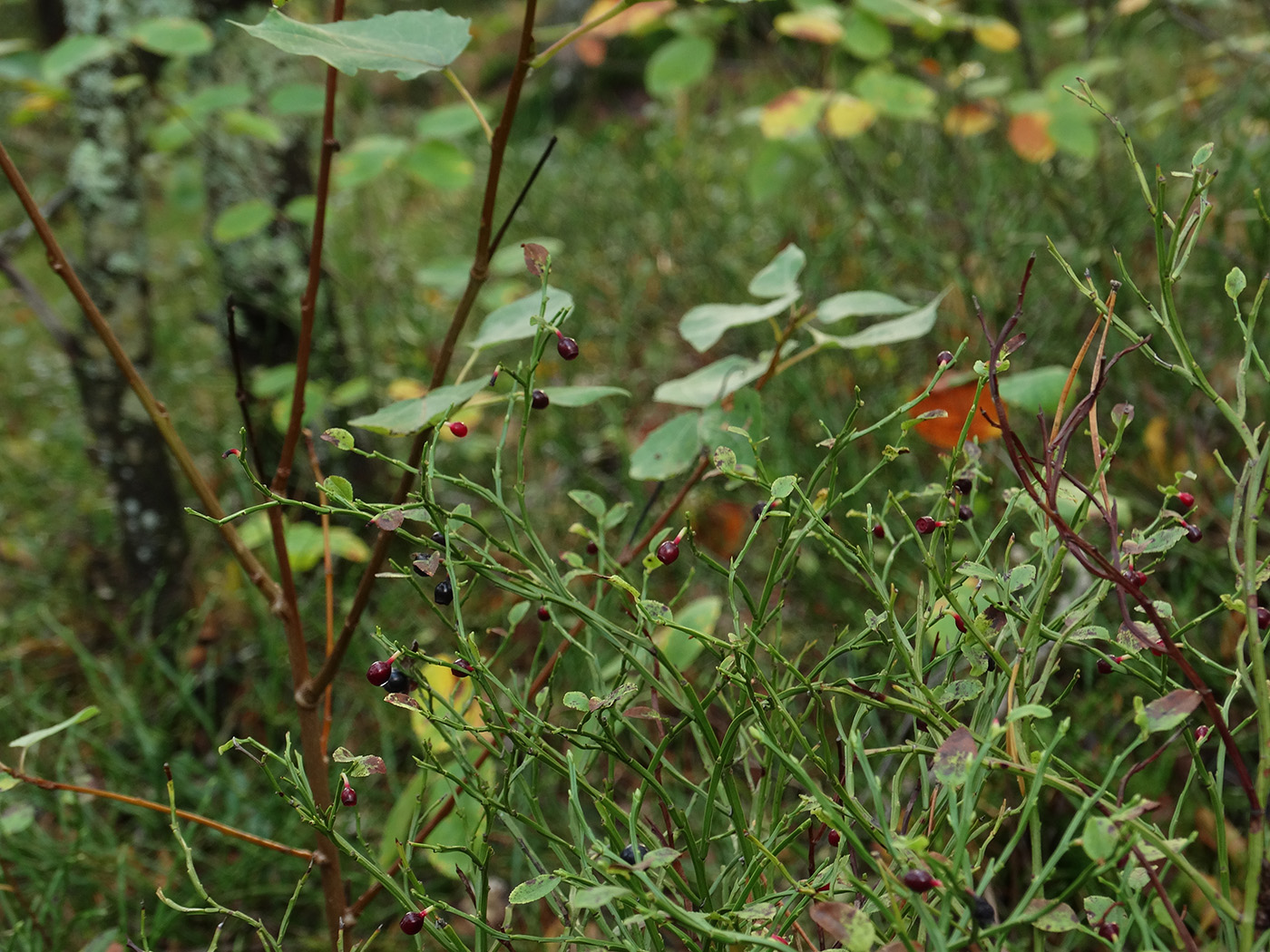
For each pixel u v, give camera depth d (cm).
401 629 107
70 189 111
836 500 57
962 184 145
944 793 54
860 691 55
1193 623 53
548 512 124
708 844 55
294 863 88
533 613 111
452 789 62
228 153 117
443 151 116
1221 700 82
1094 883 65
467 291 64
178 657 110
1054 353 108
